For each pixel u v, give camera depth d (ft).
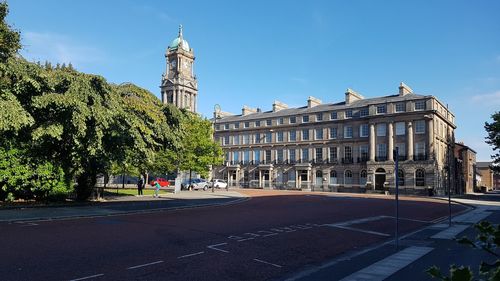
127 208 77.71
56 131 70.18
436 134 199.21
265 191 194.29
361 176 218.59
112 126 82.28
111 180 239.91
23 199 82.69
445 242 47.96
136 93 96.63
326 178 231.91
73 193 95.96
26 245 37.78
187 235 46.85
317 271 32.24
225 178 281.54
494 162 154.51
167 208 80.28
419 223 69.26
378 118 211.61
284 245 43.16
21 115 65.41
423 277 30.01
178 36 326.03
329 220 67.62
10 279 26.50
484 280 9.84
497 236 9.33
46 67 85.97
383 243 47.78
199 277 28.96
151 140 91.81
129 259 33.68
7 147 77.15
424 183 192.44
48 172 80.94
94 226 52.70
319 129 241.35
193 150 182.80
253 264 33.91
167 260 33.78
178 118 103.45
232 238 45.73
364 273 31.35
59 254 34.37
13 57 73.97
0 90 68.28
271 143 262.67
